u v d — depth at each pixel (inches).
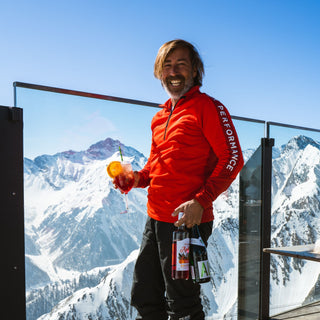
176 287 51.4
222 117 50.4
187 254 48.7
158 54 57.2
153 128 60.4
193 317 51.3
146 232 57.1
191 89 54.8
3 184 59.6
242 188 94.7
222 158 49.6
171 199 52.2
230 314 92.0
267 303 98.6
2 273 59.4
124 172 60.6
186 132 51.8
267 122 99.0
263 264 97.4
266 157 97.4
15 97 62.1
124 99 75.5
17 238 60.8
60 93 67.2
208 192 48.0
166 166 53.0
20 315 60.9
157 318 56.8
